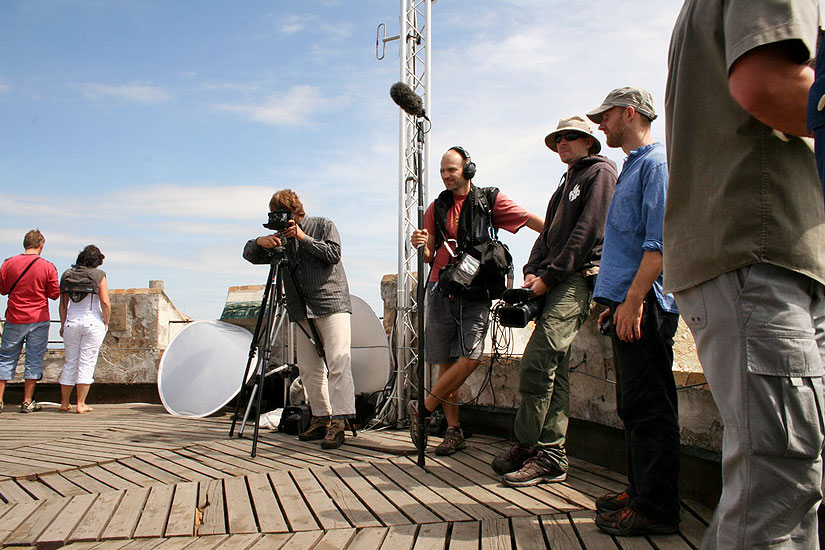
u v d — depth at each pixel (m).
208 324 7.16
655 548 2.32
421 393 3.77
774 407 1.38
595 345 3.84
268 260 4.84
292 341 6.32
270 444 4.67
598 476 3.50
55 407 7.23
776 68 1.28
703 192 1.54
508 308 3.17
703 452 2.90
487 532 2.55
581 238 3.16
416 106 3.81
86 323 6.71
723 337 1.47
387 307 6.32
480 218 4.14
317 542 2.51
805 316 1.42
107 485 3.48
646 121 2.63
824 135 1.17
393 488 3.27
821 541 1.73
